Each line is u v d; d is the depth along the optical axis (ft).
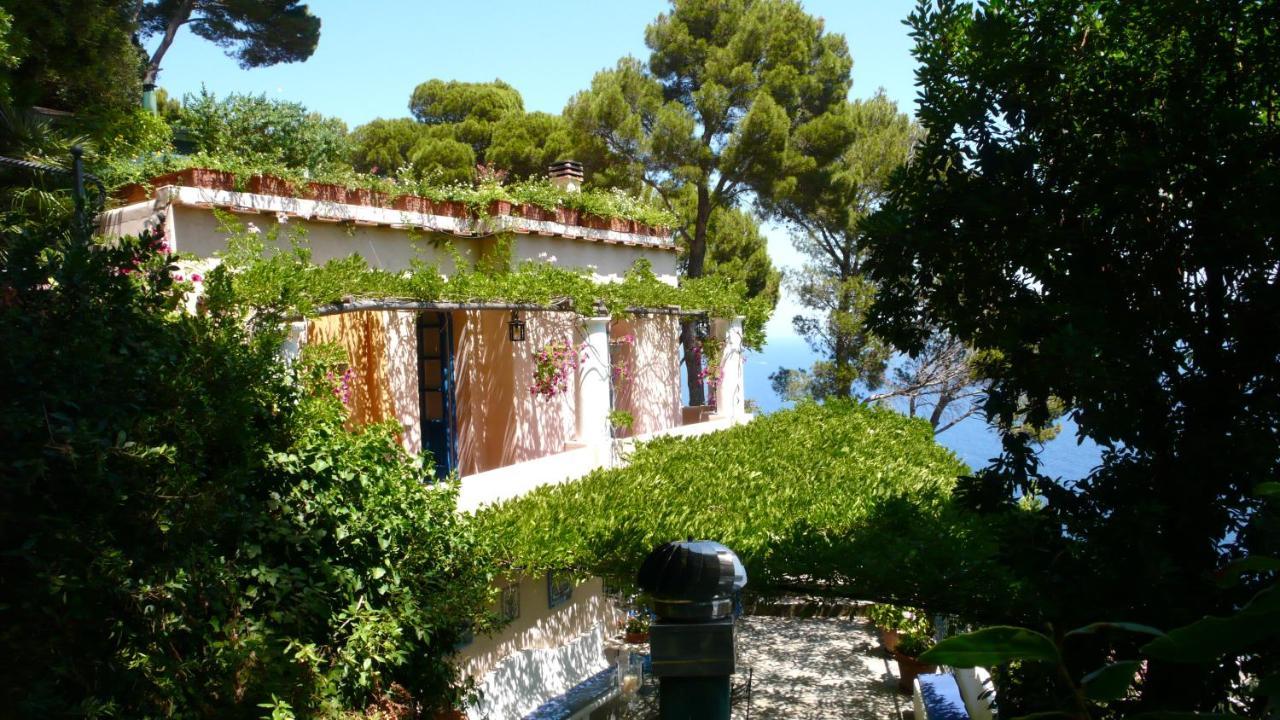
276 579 18.01
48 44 36.99
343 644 19.70
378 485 21.21
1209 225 11.57
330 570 19.27
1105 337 11.57
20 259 15.92
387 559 20.88
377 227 30.86
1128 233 12.09
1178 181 12.05
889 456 35.83
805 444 37.37
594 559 23.73
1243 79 12.46
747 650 44.96
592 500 27.45
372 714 19.35
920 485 30.07
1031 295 12.92
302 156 45.44
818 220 68.95
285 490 19.57
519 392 35.99
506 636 31.81
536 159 76.48
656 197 67.97
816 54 65.00
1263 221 10.85
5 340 14.84
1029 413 13.06
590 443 33.71
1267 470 11.03
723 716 5.19
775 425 41.83
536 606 34.01
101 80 38.52
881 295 14.25
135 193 25.49
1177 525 11.76
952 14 13.71
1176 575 11.43
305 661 18.02
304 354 21.11
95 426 15.44
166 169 25.38
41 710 14.01
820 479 30.94
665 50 64.59
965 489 13.33
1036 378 12.35
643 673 37.50
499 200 34.55
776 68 61.93
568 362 34.30
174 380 17.04
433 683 21.80
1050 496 12.74
